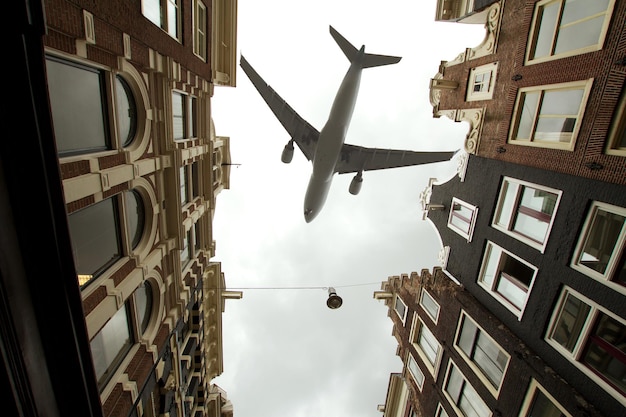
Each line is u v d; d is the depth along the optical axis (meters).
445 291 14.30
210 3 14.14
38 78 4.86
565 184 9.03
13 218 5.07
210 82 14.71
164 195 11.28
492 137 11.63
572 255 8.78
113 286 8.18
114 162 8.08
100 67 7.52
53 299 5.55
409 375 17.47
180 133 12.70
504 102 11.05
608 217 8.02
